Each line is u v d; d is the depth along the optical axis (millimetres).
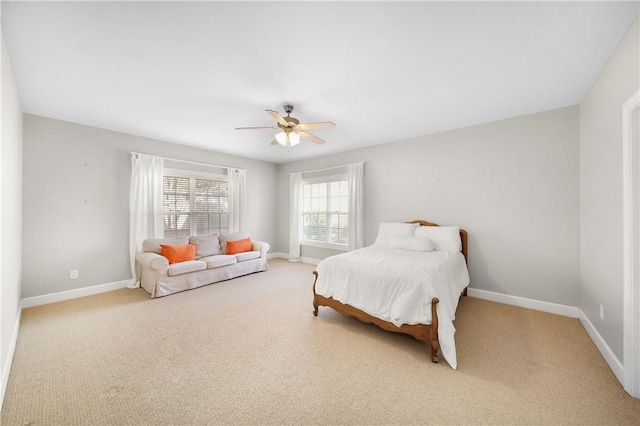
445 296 2297
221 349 2229
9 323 2029
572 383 1778
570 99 2773
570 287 2945
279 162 6379
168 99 2812
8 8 1511
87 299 3455
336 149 5062
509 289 3342
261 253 4996
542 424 1440
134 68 2209
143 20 1642
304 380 1817
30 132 3207
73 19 1624
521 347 2256
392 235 4035
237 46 1909
